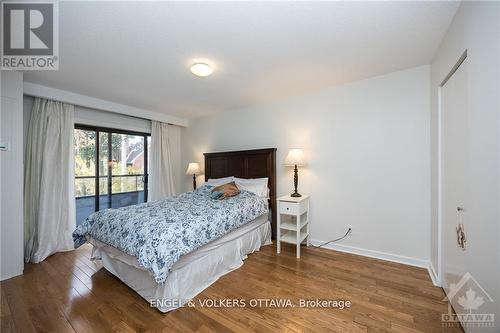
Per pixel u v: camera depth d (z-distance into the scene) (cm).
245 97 330
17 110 229
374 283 202
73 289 199
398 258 245
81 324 154
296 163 289
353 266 238
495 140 103
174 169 472
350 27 164
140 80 263
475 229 121
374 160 259
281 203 278
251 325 152
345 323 152
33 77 251
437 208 200
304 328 148
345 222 280
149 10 144
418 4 141
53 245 284
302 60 216
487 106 109
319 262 249
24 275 227
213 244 216
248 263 249
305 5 141
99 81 265
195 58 211
